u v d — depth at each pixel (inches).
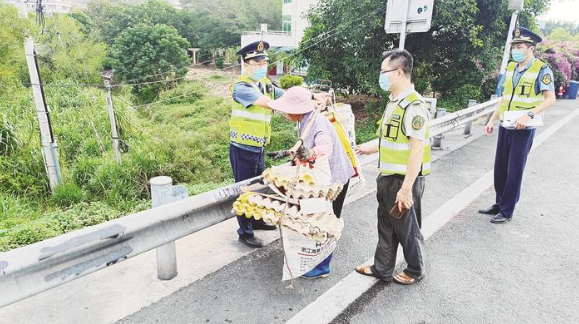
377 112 486.3
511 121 152.5
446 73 515.2
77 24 1162.0
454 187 203.8
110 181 286.7
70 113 390.9
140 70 1055.6
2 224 198.2
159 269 113.4
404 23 249.1
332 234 98.1
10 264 71.9
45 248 76.9
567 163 253.8
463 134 338.3
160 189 107.4
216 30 1764.3
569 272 125.6
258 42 122.3
